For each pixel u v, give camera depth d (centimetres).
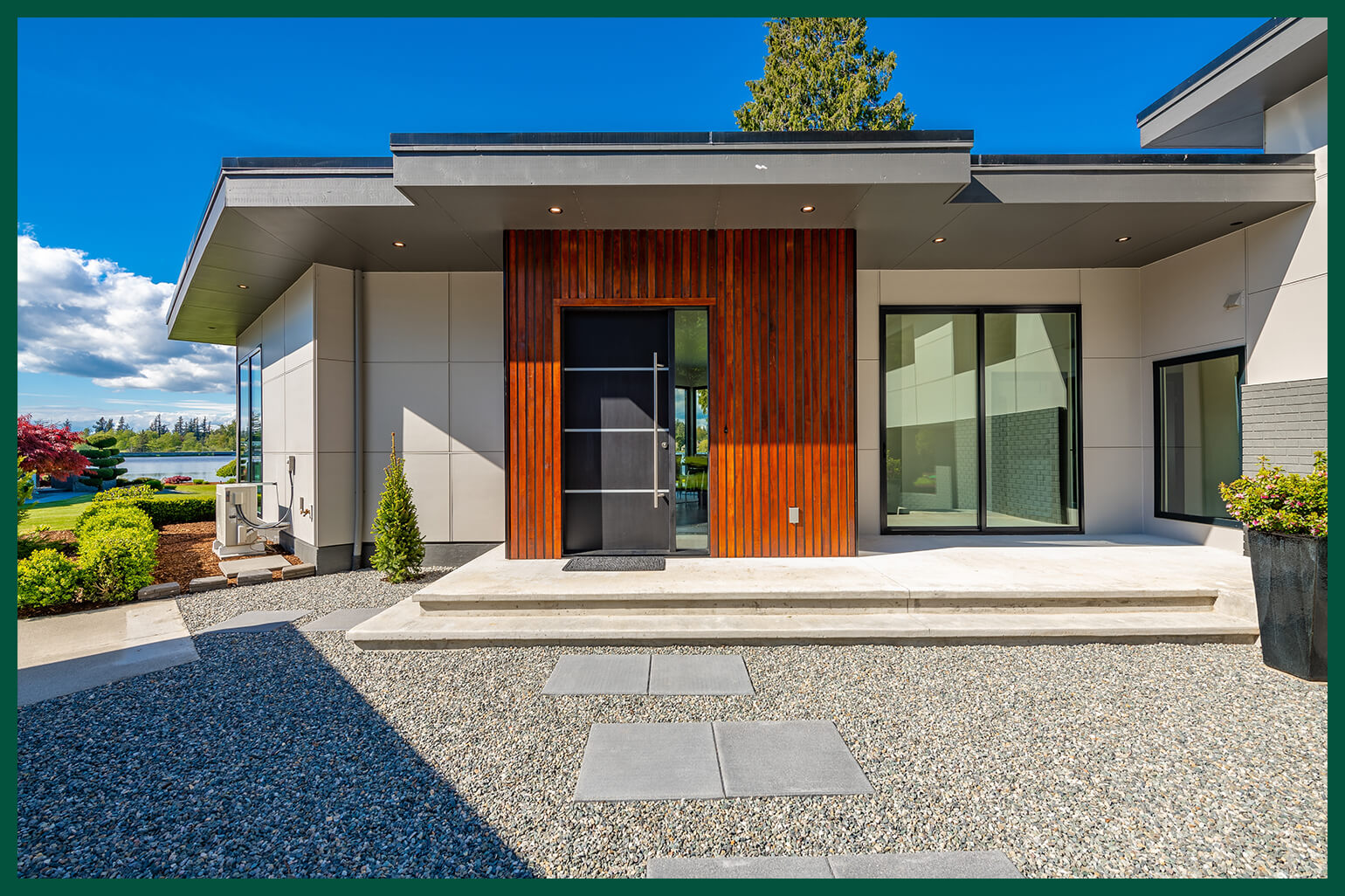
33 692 326
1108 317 693
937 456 699
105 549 532
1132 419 693
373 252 607
